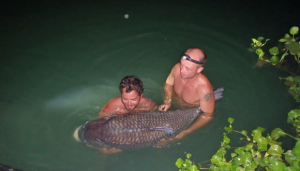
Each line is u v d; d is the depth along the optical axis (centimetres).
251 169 190
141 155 212
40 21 352
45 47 313
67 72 282
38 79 274
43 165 204
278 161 189
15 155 210
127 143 193
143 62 292
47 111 243
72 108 245
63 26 344
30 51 307
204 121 224
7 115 239
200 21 345
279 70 277
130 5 375
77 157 209
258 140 205
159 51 304
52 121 234
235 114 240
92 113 240
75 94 257
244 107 245
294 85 255
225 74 276
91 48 311
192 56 195
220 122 233
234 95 255
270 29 329
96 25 344
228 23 341
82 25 345
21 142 219
